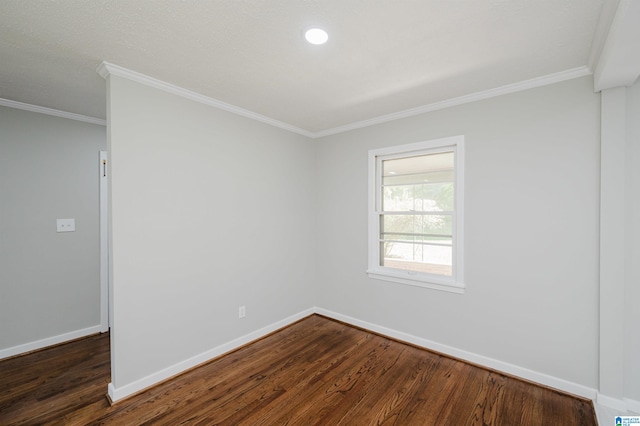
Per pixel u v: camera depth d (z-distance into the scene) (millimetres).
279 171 3408
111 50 1883
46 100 2703
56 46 1825
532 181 2344
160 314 2377
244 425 1901
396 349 2922
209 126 2713
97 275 3287
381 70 2160
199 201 2641
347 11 1516
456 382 2359
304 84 2400
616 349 2006
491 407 2061
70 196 3105
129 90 2182
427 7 1483
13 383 2338
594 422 1903
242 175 3010
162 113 2379
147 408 2053
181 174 2510
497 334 2512
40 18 1548
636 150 1972
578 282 2170
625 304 2008
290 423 1922
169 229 2432
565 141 2209
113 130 2104
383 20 1588
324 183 3785
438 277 2883
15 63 2031
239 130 2977
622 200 1979
